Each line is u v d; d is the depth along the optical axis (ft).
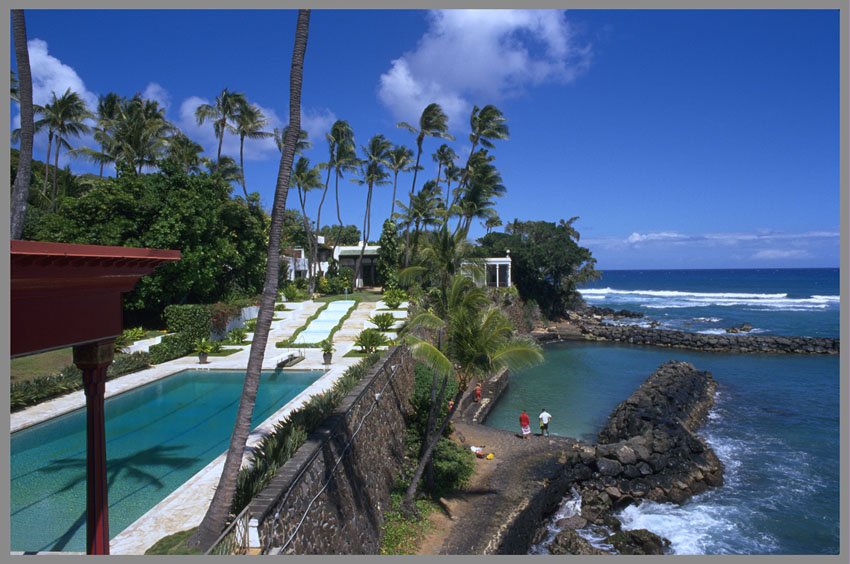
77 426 51.57
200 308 92.63
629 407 84.64
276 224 29.78
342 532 39.11
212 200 103.04
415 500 52.90
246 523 26.68
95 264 20.53
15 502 35.83
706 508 57.47
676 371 112.57
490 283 193.16
